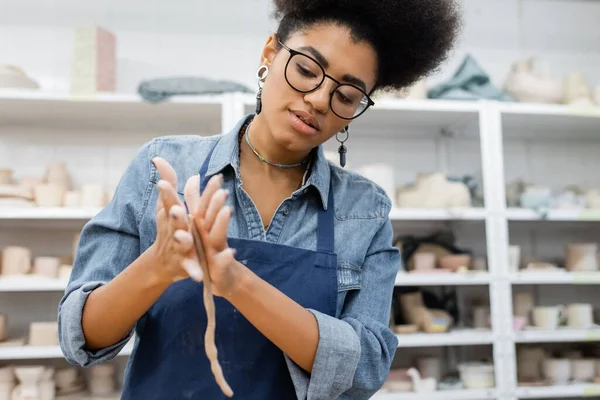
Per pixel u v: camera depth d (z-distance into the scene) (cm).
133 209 81
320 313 75
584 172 277
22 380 200
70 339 71
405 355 239
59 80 243
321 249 84
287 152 86
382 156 259
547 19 280
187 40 254
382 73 91
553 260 260
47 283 202
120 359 233
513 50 277
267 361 79
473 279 217
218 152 87
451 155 258
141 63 250
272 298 68
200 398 77
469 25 274
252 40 259
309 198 88
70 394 213
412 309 225
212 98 212
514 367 216
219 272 61
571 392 217
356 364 74
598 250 264
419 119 243
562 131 266
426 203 227
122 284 67
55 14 246
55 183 216
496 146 226
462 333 215
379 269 90
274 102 79
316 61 76
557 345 250
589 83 281
